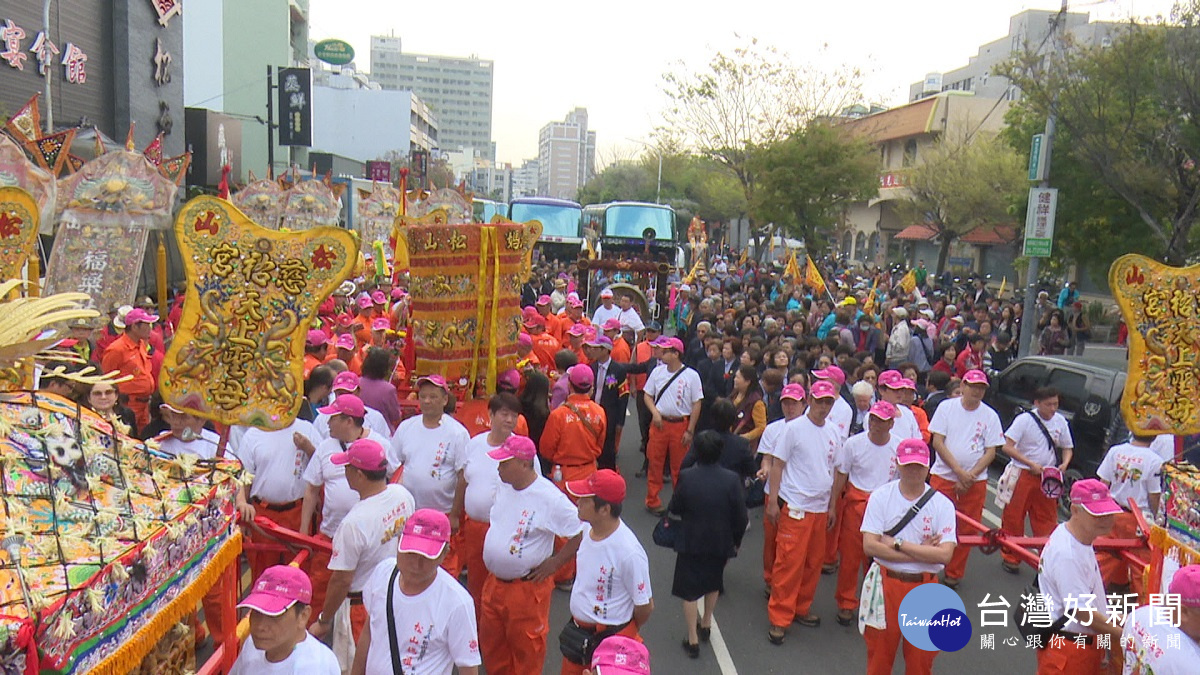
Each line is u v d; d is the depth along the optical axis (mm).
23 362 3734
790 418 7031
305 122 37906
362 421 5785
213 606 5426
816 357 11641
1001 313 21312
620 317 15164
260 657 3662
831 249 53594
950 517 5457
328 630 5074
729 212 56312
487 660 5426
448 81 185000
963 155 33688
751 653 6605
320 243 4543
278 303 4562
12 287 3580
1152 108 16656
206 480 3816
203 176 26766
